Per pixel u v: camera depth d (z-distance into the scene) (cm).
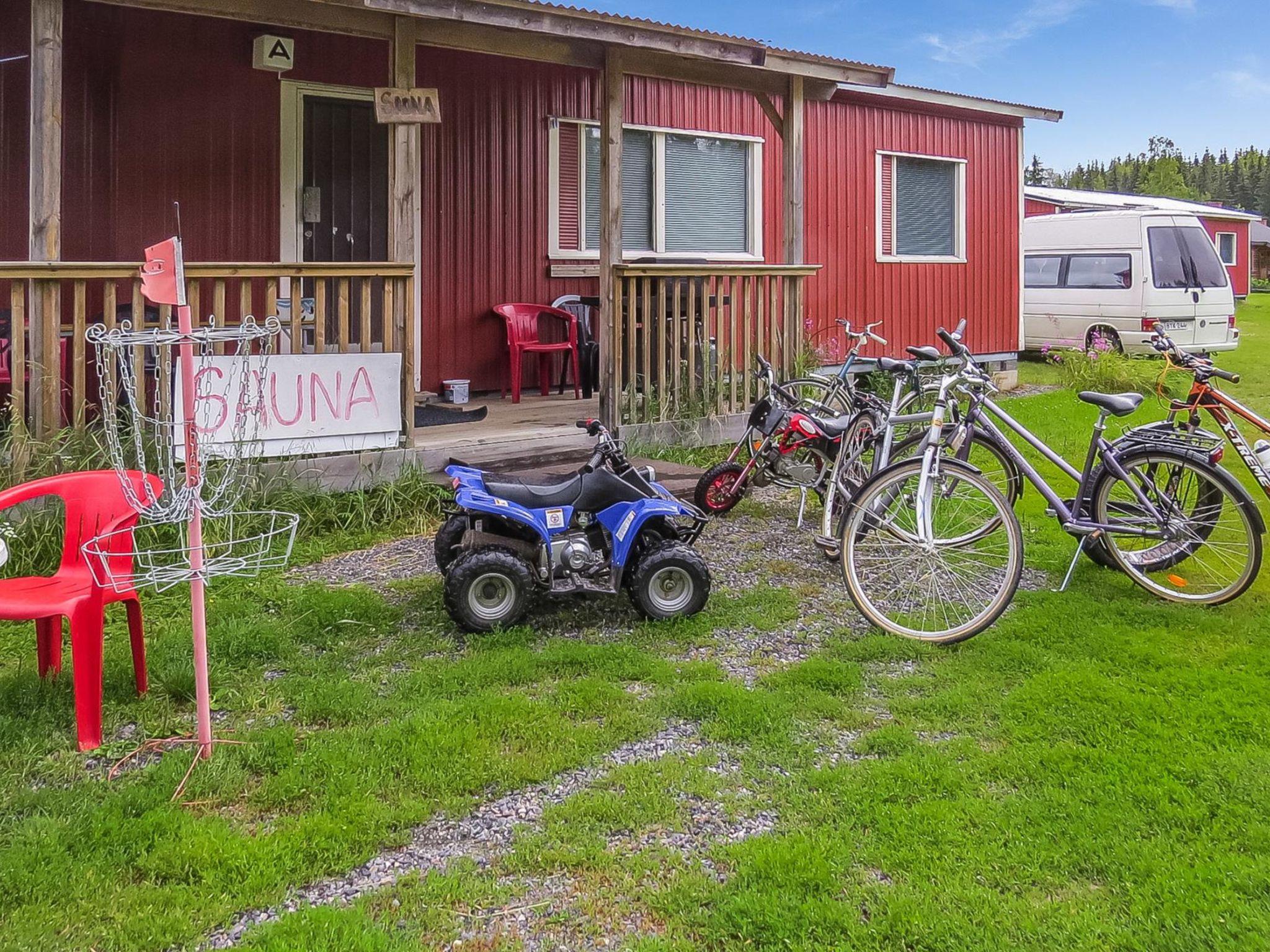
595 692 375
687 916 250
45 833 279
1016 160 1302
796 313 847
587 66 719
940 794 306
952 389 507
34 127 526
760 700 368
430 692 379
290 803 303
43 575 486
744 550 575
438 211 866
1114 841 279
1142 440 503
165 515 322
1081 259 1495
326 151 826
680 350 775
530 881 266
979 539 499
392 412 627
